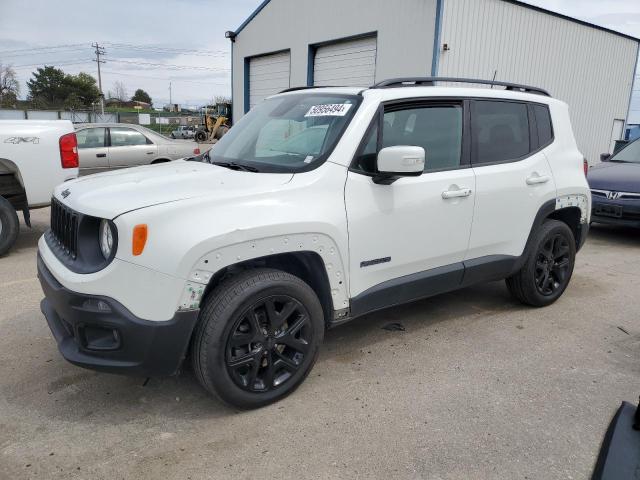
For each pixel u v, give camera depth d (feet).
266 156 11.12
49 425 9.13
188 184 9.56
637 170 25.30
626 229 28.71
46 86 266.16
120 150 35.37
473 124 12.75
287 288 9.45
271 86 56.90
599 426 9.37
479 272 13.08
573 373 11.35
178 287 8.35
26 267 18.45
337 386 10.58
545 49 45.91
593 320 14.48
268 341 9.48
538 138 14.32
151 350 8.47
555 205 14.44
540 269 14.69
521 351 12.39
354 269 10.55
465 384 10.77
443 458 8.41
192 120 173.99
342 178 10.23
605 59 52.49
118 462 8.18
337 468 8.13
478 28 40.11
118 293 8.28
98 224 8.93
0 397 9.99
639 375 11.33
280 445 8.66
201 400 10.01
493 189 12.78
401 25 40.45
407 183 11.19
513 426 9.32
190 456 8.36
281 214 9.26
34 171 19.53
